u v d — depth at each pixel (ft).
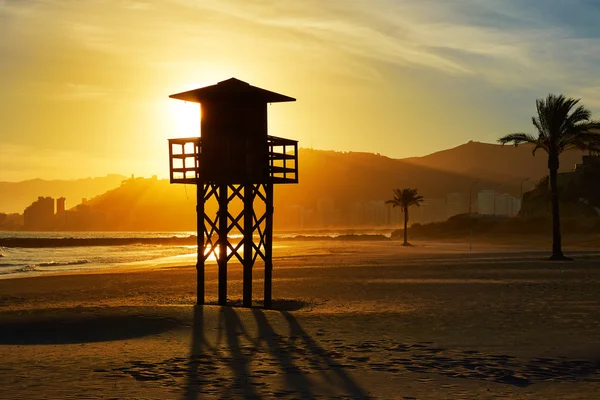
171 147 94.22
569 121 188.14
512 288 105.50
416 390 39.91
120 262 286.87
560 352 51.85
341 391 39.68
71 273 194.70
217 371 45.78
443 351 52.75
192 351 53.72
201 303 93.35
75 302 101.96
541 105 190.29
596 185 530.27
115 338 60.34
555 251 195.11
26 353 53.21
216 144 91.20
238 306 90.58
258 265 203.41
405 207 463.42
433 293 99.96
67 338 60.54
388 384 41.52
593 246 345.31
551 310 77.36
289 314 75.36
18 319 70.90
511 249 336.70
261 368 46.75
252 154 90.48
